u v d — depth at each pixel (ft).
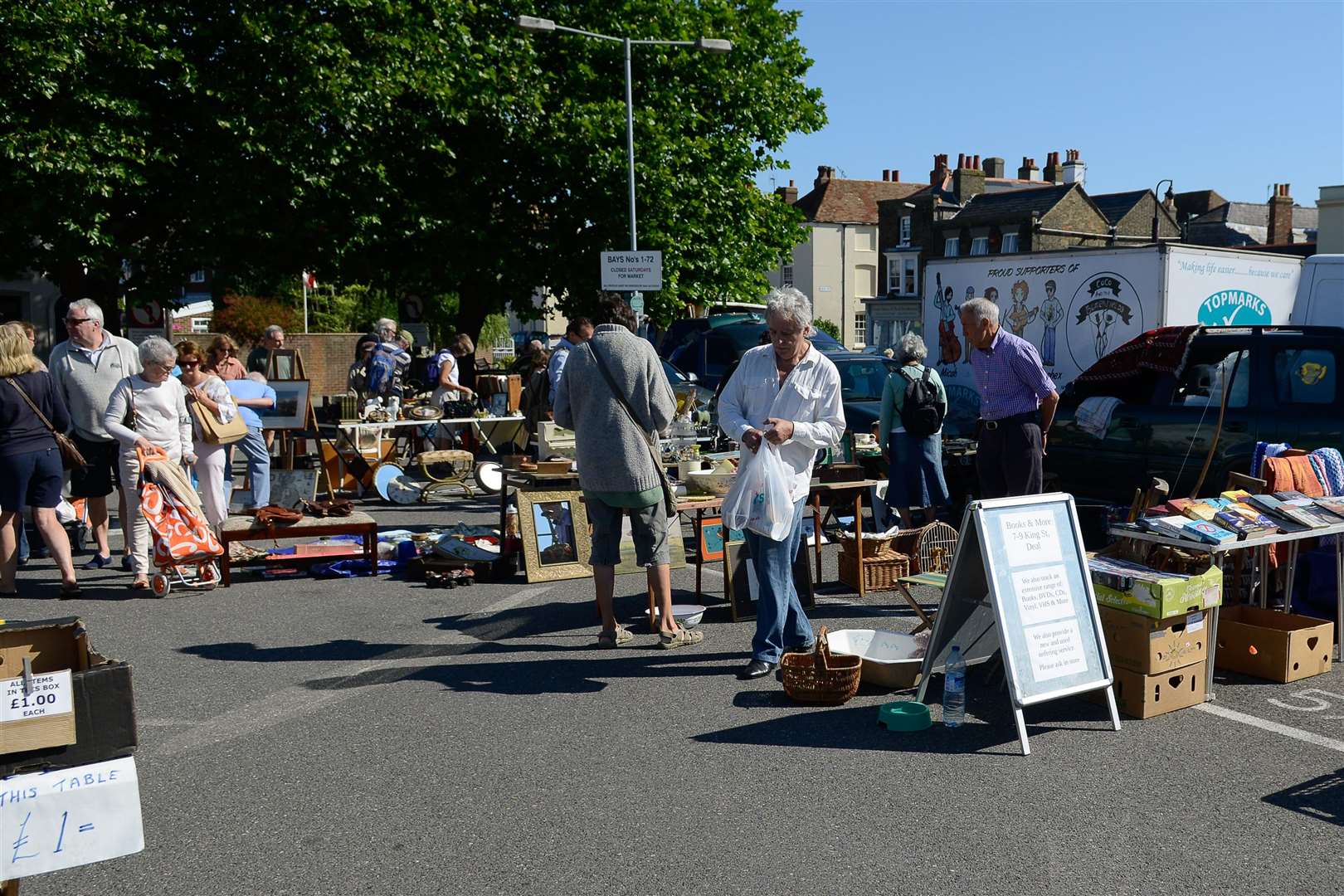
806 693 17.01
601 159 66.59
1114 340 36.88
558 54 70.90
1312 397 27.55
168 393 25.30
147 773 14.51
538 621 22.48
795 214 83.61
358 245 62.34
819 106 83.71
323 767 14.70
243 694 17.76
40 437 23.65
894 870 11.66
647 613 22.97
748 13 82.58
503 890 11.32
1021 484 21.31
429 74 60.34
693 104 75.87
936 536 26.07
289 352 43.45
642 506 19.86
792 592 19.13
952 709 15.98
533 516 26.20
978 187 172.04
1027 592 15.69
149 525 24.94
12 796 9.31
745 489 18.07
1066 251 38.27
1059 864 11.76
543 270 70.79
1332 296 38.88
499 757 14.98
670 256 72.13
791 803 13.41
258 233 57.88
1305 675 18.49
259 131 54.54
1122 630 16.65
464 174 68.23
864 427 38.96
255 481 33.53
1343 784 13.93
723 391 19.01
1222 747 15.26
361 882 11.51
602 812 13.17
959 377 41.91
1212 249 36.68
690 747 15.34
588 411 19.61
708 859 11.95
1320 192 96.48
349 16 57.77
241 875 11.68
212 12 55.11
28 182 50.21
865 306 181.06
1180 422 29.40
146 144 54.29
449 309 115.14
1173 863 11.79
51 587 25.55
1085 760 14.79
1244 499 19.52
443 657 19.88
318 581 26.58
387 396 44.29
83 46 51.62
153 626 22.13
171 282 61.11
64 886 11.46
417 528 33.71
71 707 9.62
